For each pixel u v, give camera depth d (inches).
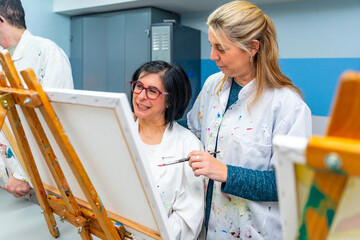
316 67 80.6
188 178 36.9
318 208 13.1
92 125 24.1
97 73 111.4
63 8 108.6
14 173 44.8
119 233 28.8
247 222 37.4
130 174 24.7
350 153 10.7
